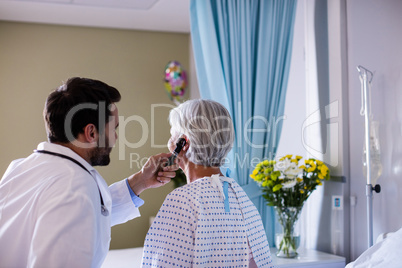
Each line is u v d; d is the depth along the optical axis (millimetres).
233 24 2434
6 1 3539
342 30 2484
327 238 2553
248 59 2477
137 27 4363
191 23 2369
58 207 1043
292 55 2861
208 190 1360
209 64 2336
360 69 2307
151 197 4387
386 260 1759
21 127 4156
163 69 4523
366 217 2383
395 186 2199
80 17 3996
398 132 2188
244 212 1401
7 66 4141
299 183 2336
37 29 4211
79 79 1235
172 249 1299
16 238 1087
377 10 2324
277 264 2211
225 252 1325
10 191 1137
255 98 2496
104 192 1248
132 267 2232
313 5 2676
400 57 2195
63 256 997
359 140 2418
